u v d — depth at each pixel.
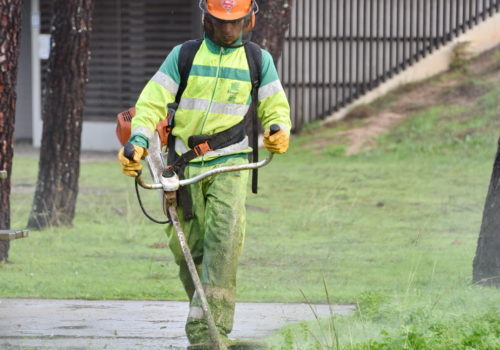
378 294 17.58
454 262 25.06
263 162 13.85
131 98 61.06
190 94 14.51
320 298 20.55
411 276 20.83
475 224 32.66
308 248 28.09
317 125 60.88
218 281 13.98
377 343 13.88
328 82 61.69
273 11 33.00
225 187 14.43
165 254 27.34
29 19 65.81
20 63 66.50
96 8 60.88
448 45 63.72
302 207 36.72
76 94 31.70
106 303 20.19
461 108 59.03
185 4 59.91
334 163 52.34
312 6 60.84
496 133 54.72
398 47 62.81
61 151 31.81
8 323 17.97
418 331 14.00
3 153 24.08
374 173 47.88
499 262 19.92
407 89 62.53
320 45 61.38
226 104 14.52
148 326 17.89
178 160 14.56
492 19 63.78
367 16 62.03
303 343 15.05
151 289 21.75
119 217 34.34
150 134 14.16
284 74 60.91
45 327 17.67
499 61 62.84
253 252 27.27
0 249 25.27
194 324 13.85
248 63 14.52
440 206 36.91
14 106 24.22
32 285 22.11
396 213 35.41
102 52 61.19
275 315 18.75
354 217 34.47
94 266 25.06
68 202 32.06
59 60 31.42
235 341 14.27
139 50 60.75
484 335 13.73
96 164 53.19
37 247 28.16
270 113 14.63
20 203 37.94
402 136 56.84
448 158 51.69
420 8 63.00
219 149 14.59
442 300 17.23
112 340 16.66
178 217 14.78
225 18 14.14
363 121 60.22
